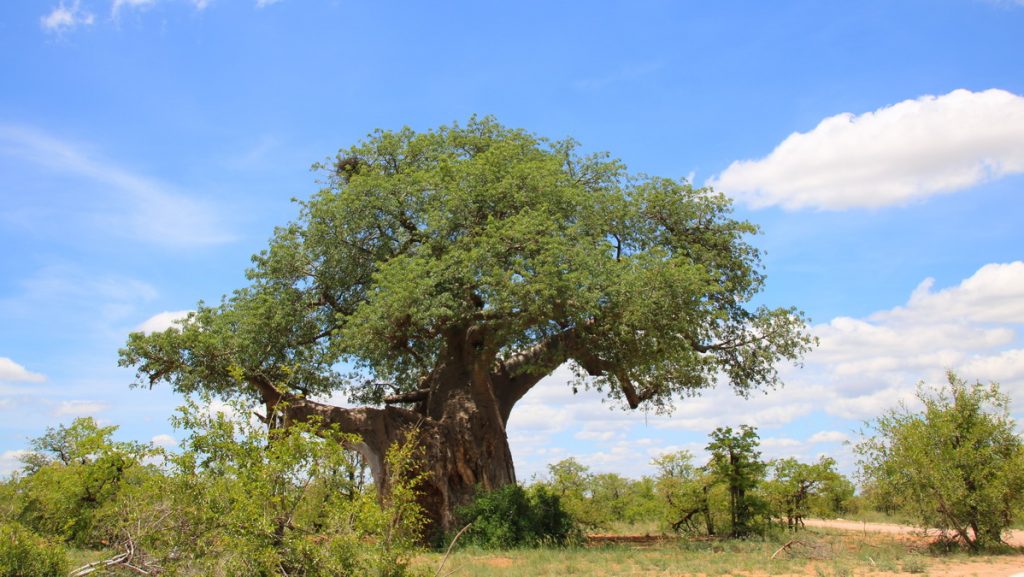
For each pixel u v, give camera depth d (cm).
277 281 2072
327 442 859
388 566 834
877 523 2683
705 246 2300
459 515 1886
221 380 1944
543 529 1842
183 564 830
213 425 848
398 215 2078
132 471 1352
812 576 1205
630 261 1833
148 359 1906
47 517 1429
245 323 1905
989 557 1398
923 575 1182
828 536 1861
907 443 1565
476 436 2034
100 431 1559
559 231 1938
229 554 808
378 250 2061
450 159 2203
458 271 1831
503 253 1850
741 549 1633
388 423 1973
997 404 1597
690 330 1897
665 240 2259
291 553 807
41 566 992
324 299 2100
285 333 1988
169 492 838
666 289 1753
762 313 2350
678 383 2338
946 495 1514
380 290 1859
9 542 986
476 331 2081
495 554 1642
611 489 3481
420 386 2333
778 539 1819
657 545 1794
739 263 2323
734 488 2031
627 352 1864
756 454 2031
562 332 1941
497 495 1878
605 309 1773
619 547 1706
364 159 2305
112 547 1029
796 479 2203
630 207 2208
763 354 2327
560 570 1322
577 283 1725
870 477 1631
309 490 845
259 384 1988
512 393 2258
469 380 2105
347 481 869
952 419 1592
